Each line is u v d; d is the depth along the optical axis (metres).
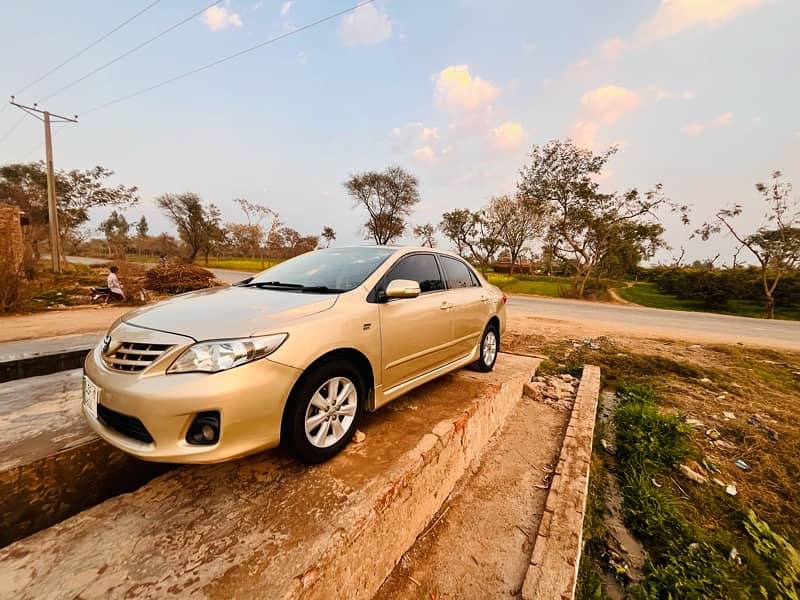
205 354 1.87
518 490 3.01
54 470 2.27
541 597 1.94
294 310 2.27
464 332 3.85
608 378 5.73
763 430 4.09
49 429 2.60
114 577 1.49
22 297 9.61
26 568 1.52
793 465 3.50
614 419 4.39
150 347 1.97
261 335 1.98
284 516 1.86
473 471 3.26
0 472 2.07
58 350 4.81
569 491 2.80
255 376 1.90
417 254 3.46
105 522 1.81
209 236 47.75
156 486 2.10
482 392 3.71
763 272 19.23
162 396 1.78
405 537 2.31
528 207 26.08
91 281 15.70
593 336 8.36
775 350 7.52
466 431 3.13
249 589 1.45
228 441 1.84
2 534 2.10
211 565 1.56
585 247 22.16
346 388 2.44
